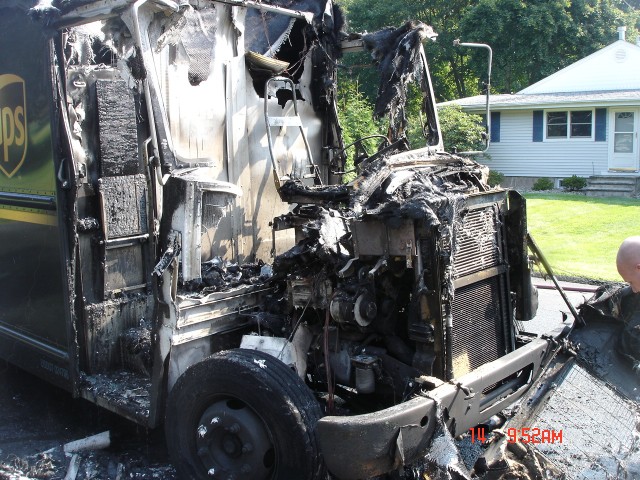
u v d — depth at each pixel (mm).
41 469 4043
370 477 3027
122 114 4277
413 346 3676
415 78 4660
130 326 4453
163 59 4117
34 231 4398
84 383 4191
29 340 4605
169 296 3641
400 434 3010
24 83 4320
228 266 4383
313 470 3281
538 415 3703
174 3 3479
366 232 3547
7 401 5172
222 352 3600
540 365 3980
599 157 20484
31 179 4367
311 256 3770
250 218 4746
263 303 4250
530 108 20797
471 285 3740
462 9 28016
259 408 3340
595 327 4246
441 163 4094
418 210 3264
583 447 3830
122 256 4379
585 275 8977
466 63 28406
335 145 5527
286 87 5016
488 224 3881
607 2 27984
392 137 4789
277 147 5016
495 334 3951
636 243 3916
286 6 5383
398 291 3727
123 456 4273
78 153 4109
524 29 26141
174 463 3705
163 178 3580
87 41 4215
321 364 3875
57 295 4242
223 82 4547
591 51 27188
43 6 3852
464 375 3488
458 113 17516
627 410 4180
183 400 3605
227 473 3479
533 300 4258
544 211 14852
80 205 4152
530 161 21641
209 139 4469
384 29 4945
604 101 19547
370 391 3613
